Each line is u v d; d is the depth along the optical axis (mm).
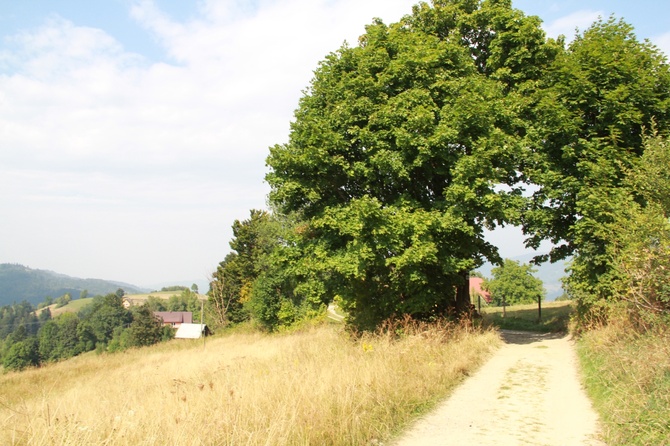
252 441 5371
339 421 6262
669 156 10492
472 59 18266
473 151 15078
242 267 52000
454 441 6227
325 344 15820
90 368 25719
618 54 15219
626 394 6941
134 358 29375
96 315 100812
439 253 15836
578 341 14758
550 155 16812
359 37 19234
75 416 6918
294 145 17219
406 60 16078
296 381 7848
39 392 17438
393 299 16812
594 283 14867
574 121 15367
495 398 8516
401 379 8617
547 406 7961
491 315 32875
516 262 58062
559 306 33719
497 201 14727
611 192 13977
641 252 9008
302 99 18656
